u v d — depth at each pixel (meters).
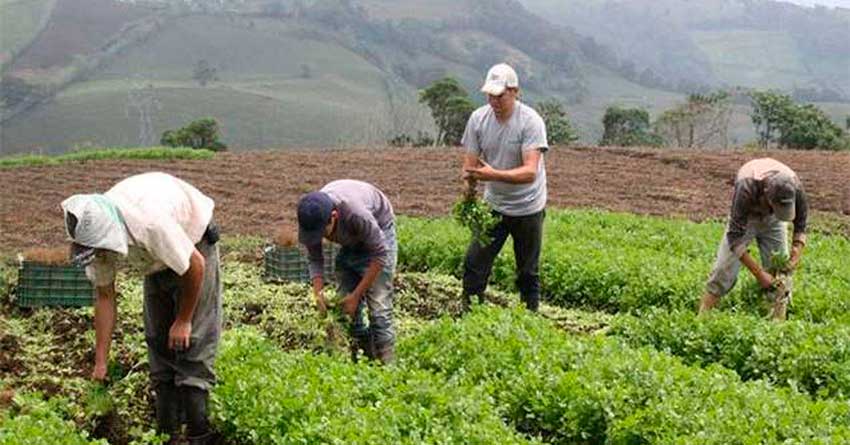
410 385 8.57
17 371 10.27
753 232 11.62
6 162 28.77
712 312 11.55
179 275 7.66
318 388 8.59
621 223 19.83
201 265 7.66
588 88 98.06
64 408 8.94
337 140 60.78
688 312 11.51
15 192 23.30
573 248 15.91
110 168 27.67
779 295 11.70
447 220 18.89
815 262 16.20
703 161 30.72
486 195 12.02
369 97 74.88
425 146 39.41
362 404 8.38
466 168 11.70
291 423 8.20
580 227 18.73
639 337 11.50
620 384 9.10
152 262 7.63
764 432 8.02
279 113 66.81
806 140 40.69
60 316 12.09
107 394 8.51
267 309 12.66
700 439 7.86
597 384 8.93
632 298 14.20
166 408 8.43
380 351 9.85
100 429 8.90
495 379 9.42
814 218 22.64
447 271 15.76
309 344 11.60
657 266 14.85
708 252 17.09
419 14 102.75
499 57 95.69
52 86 68.81
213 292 8.18
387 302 9.79
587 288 14.71
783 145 41.56
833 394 9.99
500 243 12.00
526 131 11.43
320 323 9.78
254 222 20.00
